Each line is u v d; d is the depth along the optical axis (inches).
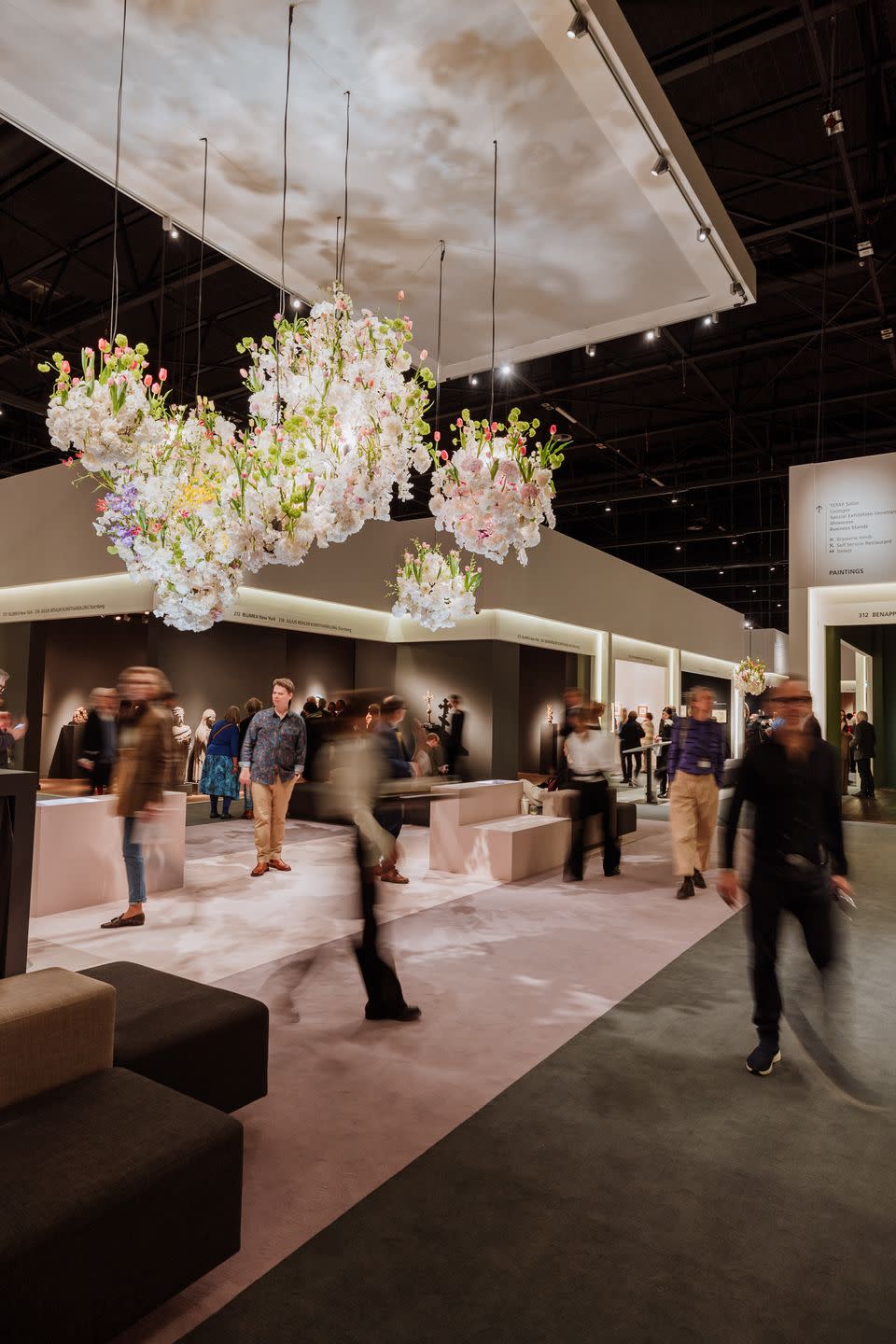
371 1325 70.6
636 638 676.7
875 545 421.1
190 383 547.2
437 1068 122.3
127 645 536.4
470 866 267.1
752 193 370.9
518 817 305.1
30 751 512.7
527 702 721.6
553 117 192.2
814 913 123.3
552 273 261.3
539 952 181.8
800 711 122.0
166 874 236.8
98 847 219.3
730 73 303.0
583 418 636.7
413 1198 89.3
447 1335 69.6
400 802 230.7
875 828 411.2
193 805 457.7
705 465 703.7
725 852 127.0
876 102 308.0
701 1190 91.8
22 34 176.2
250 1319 71.5
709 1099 113.8
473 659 476.1
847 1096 115.3
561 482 746.2
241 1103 104.7
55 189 356.5
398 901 228.7
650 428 647.8
